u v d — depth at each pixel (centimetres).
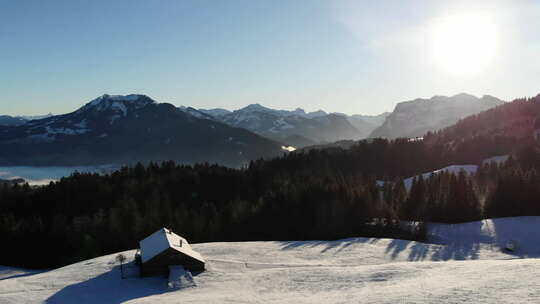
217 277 4522
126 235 7769
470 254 6091
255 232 7988
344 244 6438
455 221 8356
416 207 8781
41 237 7981
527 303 2400
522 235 7094
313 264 5184
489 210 8569
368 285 3697
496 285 2909
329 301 3122
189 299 3606
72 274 4831
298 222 8044
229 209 8362
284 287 3925
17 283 4547
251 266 5056
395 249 6128
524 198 8331
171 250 4719
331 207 7981
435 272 3881
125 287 4309
